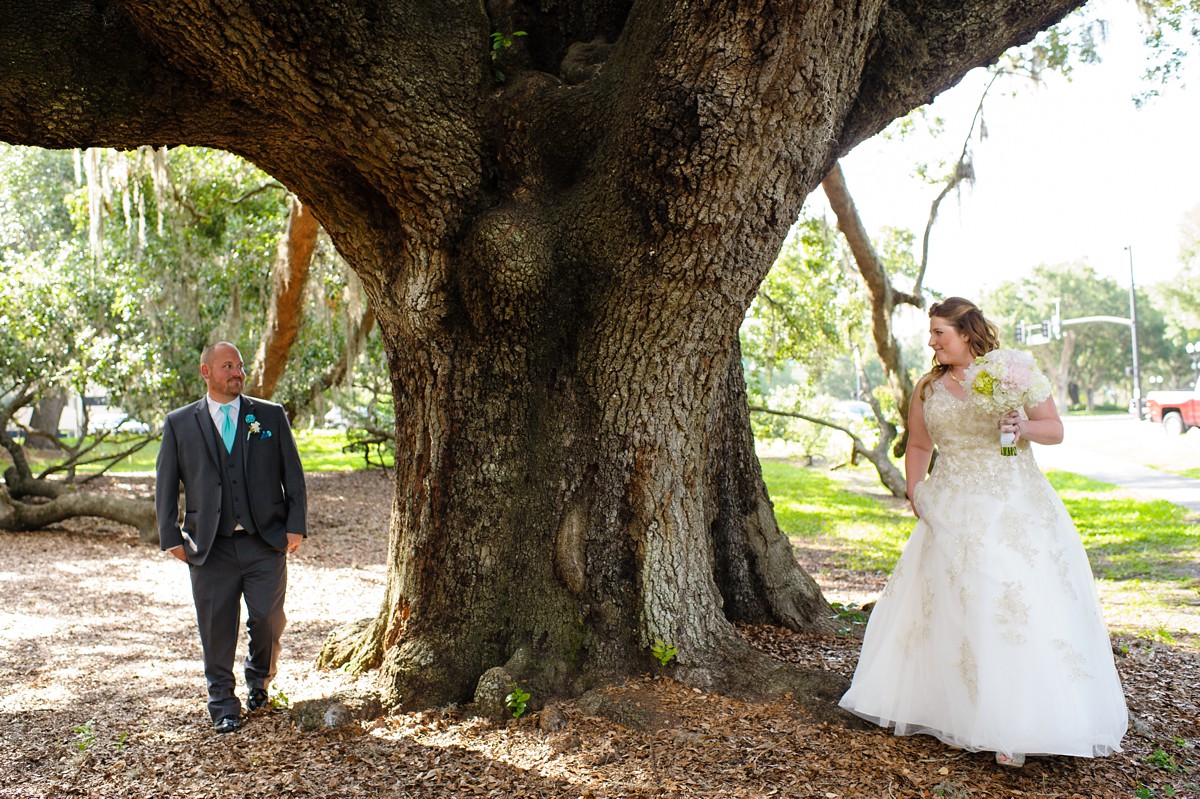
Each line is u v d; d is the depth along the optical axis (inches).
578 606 174.6
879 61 174.1
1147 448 1041.5
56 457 876.0
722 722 154.9
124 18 142.3
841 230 492.4
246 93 148.1
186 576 355.9
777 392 846.5
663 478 175.0
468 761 147.6
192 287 582.6
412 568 182.5
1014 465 148.0
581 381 175.2
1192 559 405.4
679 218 154.5
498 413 177.9
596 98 169.3
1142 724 159.6
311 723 164.1
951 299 156.7
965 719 138.9
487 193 174.1
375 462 877.2
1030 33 181.3
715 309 166.9
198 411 175.0
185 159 510.9
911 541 155.8
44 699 195.8
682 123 147.9
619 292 166.1
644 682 167.9
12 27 137.1
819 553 453.4
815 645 214.8
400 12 160.1
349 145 159.8
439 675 171.5
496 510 177.9
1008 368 144.1
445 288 174.4
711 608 179.5
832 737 149.6
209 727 171.6
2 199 741.9
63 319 520.7
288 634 263.0
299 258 416.8
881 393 698.8
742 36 141.6
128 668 222.2
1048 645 136.9
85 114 142.3
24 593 318.3
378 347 639.1
